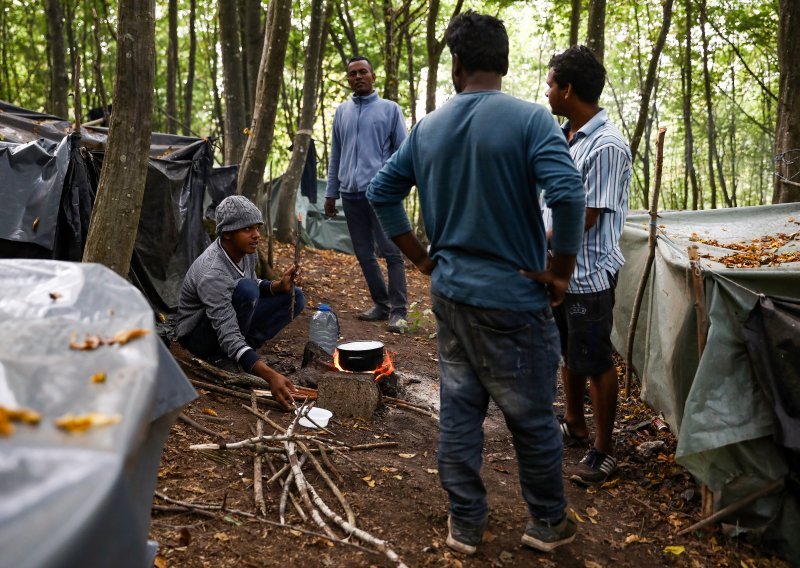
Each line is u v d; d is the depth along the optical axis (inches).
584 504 130.0
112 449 39.6
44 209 174.9
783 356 115.6
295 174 478.0
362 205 243.3
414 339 237.3
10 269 62.6
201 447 128.5
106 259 145.6
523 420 102.0
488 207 97.0
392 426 157.9
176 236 211.2
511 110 96.3
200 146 222.8
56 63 506.9
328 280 349.4
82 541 34.8
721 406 119.3
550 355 102.1
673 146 1007.0
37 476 36.9
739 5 626.5
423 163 102.0
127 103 143.2
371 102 242.2
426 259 108.2
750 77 844.0
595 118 132.4
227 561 97.4
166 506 107.7
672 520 125.9
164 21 842.2
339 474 127.1
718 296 123.3
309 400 162.1
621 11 730.2
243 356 153.0
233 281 165.2
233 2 431.2
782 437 114.5
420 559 105.1
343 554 102.9
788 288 124.2
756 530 119.2
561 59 133.2
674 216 225.5
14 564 31.3
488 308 98.0
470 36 100.5
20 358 48.4
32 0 713.0
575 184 93.1
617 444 156.0
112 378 46.9
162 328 194.2
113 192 145.3
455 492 105.7
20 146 180.7
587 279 132.0
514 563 107.1
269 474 125.8
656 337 175.0
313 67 450.3
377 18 705.6
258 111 323.3
